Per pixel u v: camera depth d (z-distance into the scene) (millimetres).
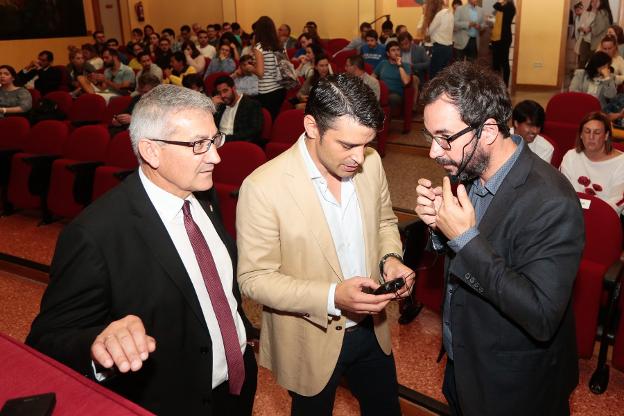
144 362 1241
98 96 5891
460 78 1170
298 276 1450
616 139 4219
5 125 4973
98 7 11922
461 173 1247
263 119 4680
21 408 774
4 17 10297
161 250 1239
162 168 1228
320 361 1489
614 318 2316
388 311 3049
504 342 1270
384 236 1648
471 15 8016
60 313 1153
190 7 12391
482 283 1173
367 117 1242
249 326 1591
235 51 8555
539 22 8969
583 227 1168
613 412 2223
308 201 1411
